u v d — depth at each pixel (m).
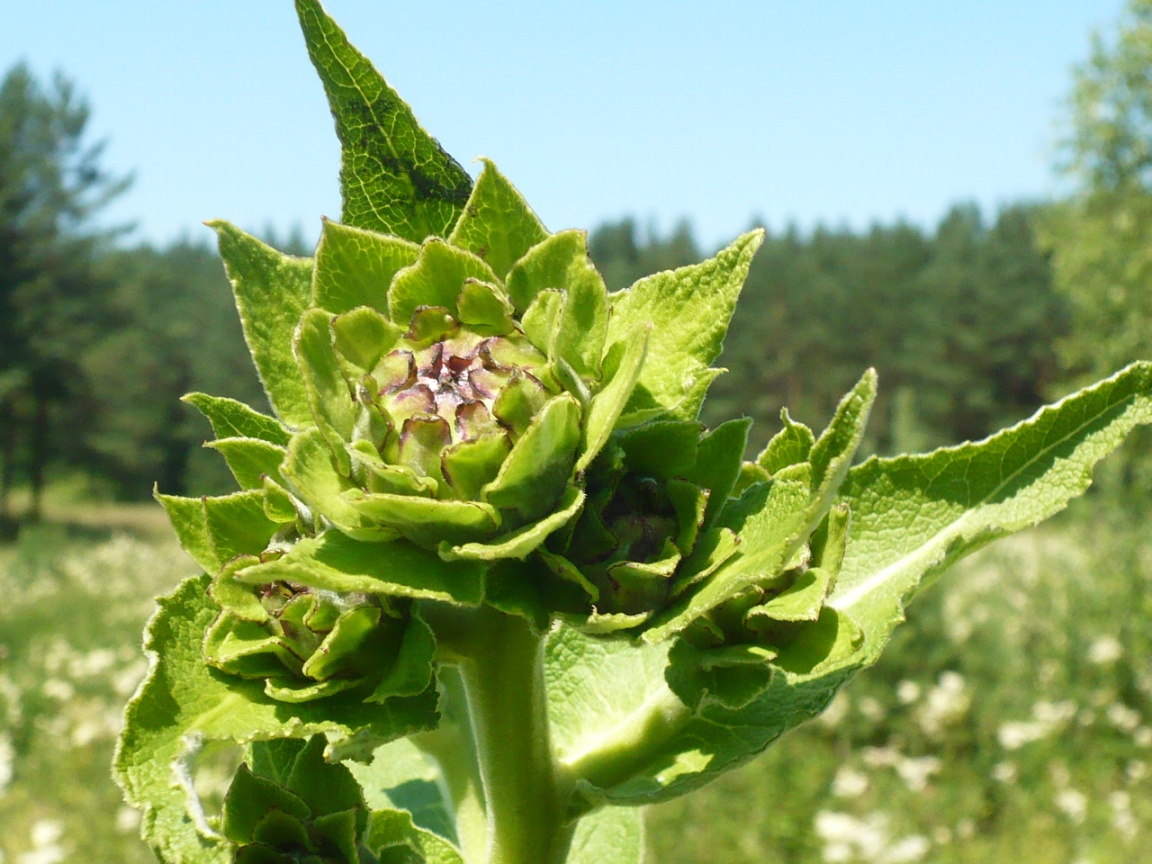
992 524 0.29
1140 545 1.79
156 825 0.24
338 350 0.25
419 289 0.26
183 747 0.23
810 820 1.28
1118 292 2.77
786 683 0.29
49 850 1.16
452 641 0.26
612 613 0.24
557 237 0.26
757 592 0.25
